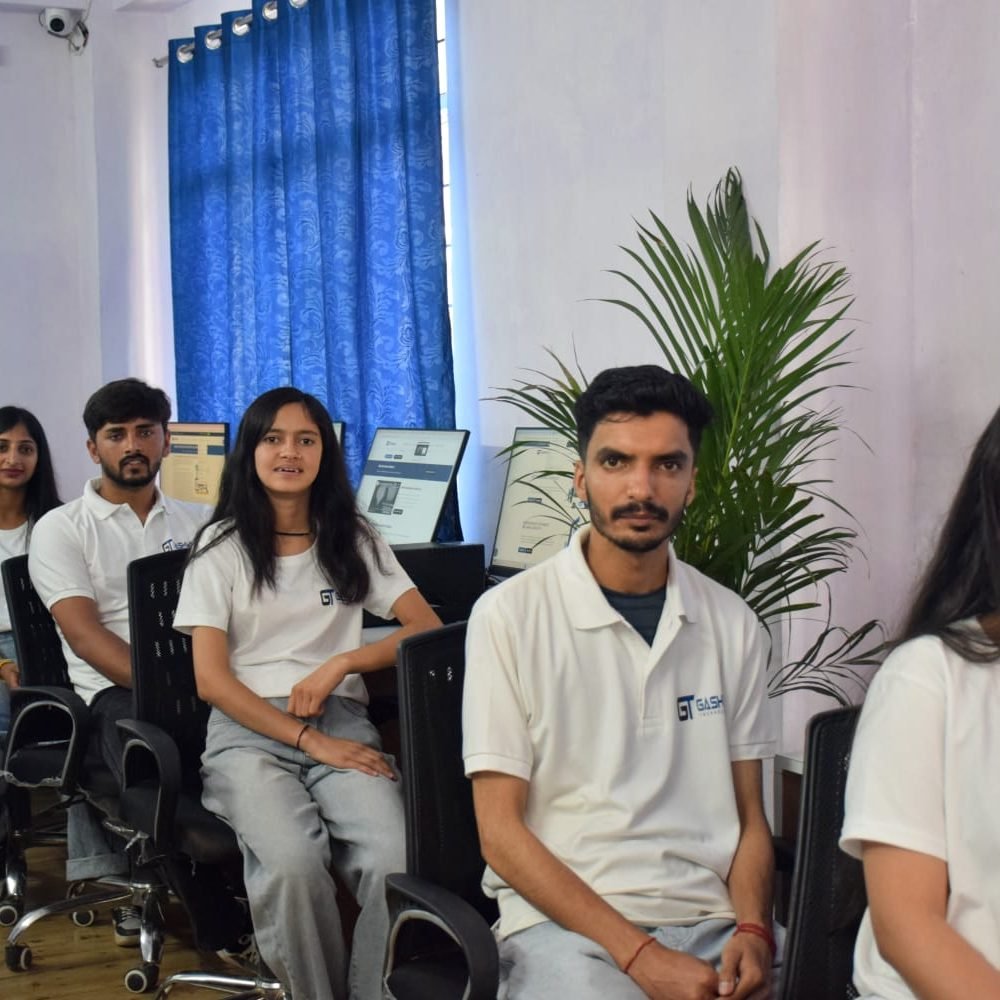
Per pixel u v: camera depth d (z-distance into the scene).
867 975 1.39
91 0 6.44
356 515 2.83
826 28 2.84
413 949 1.90
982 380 2.66
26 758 3.09
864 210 2.82
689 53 3.23
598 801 1.86
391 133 4.46
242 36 5.39
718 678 1.96
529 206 4.16
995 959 1.25
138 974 2.97
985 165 2.63
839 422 2.86
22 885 3.42
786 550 2.91
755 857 1.90
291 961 2.46
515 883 1.80
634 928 1.73
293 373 5.06
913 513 2.82
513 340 4.29
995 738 1.27
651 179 3.63
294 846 2.44
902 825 1.28
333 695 2.74
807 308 2.58
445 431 4.04
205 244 5.81
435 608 3.67
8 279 6.69
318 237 4.92
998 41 2.59
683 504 1.91
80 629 3.18
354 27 4.63
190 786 2.79
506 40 4.22
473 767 1.84
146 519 3.40
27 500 3.85
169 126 5.93
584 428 1.92
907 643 1.36
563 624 1.90
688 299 2.73
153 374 6.79
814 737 1.67
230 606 2.71
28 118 6.69
